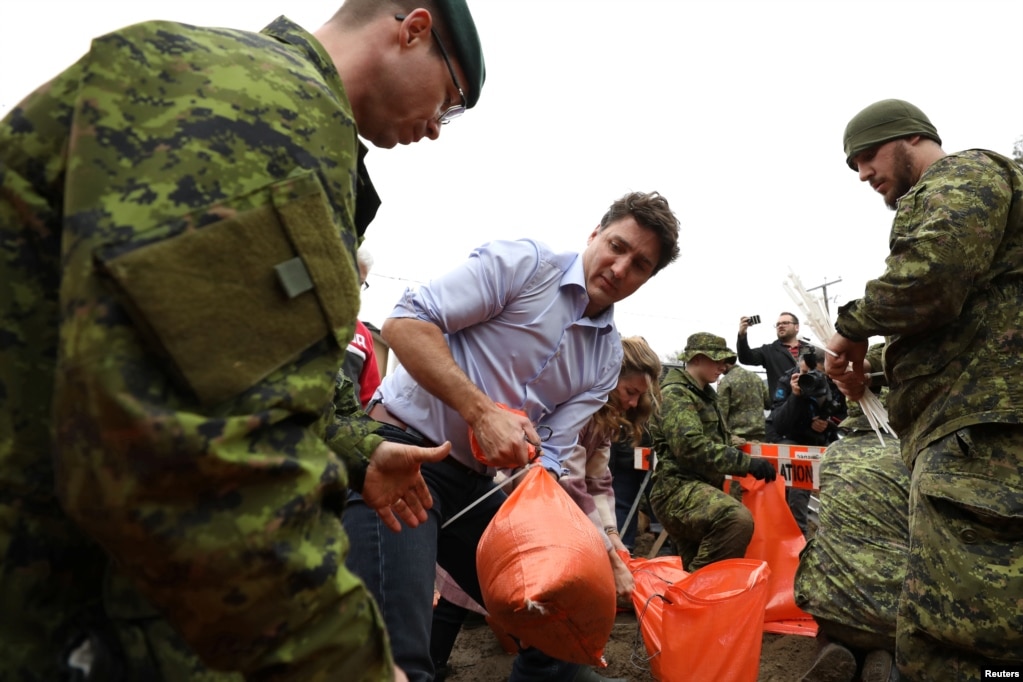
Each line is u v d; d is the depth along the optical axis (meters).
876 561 3.22
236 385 0.84
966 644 2.12
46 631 0.93
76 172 0.83
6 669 0.91
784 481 4.67
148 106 0.87
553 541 1.97
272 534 0.84
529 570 1.92
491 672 3.51
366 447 1.51
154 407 0.79
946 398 2.27
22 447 0.92
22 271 0.93
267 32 1.13
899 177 2.72
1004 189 2.28
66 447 0.79
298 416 0.92
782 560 4.43
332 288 0.94
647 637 3.06
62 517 0.94
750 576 3.01
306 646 0.88
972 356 2.24
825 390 5.76
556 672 2.56
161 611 0.86
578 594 1.92
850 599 3.20
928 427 2.30
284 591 0.85
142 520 0.79
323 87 1.02
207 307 0.83
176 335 0.81
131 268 0.78
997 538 2.12
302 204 0.91
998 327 2.24
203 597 0.83
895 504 3.33
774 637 4.16
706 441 4.65
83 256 0.80
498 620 2.08
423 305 2.29
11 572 0.92
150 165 0.84
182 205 0.83
